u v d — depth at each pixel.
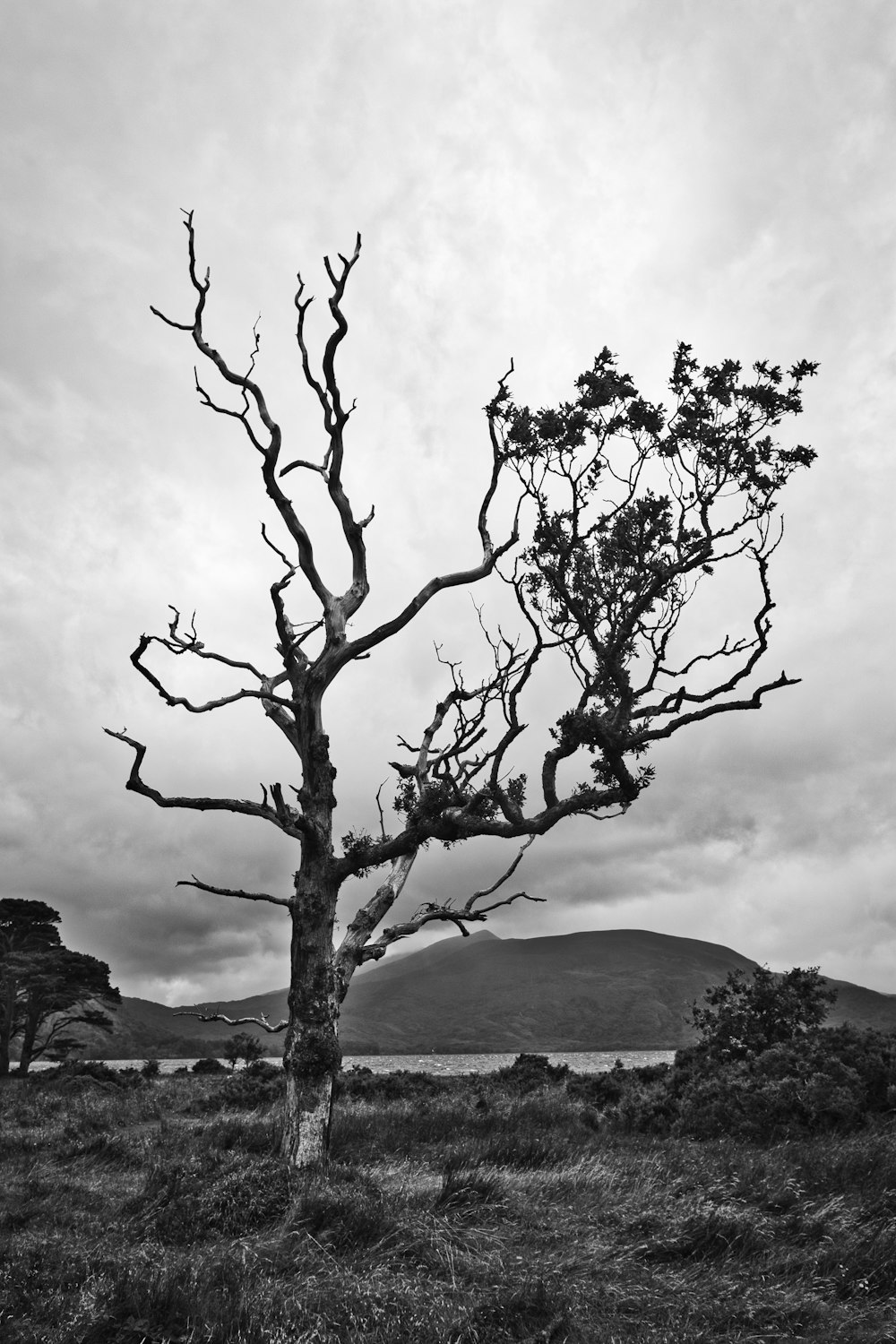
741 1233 7.83
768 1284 6.79
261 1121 18.38
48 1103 25.20
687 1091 17.95
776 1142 14.84
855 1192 9.35
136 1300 6.13
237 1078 30.80
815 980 21.50
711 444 12.33
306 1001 11.88
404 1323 5.92
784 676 11.52
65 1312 6.07
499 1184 9.88
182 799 11.98
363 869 12.45
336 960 12.26
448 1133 16.48
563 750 11.84
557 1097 24.83
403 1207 8.95
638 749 11.77
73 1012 60.41
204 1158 12.87
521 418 13.26
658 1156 12.76
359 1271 7.18
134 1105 25.00
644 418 12.73
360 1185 10.16
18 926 61.56
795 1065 17.08
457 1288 6.65
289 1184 9.78
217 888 12.20
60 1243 8.26
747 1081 16.91
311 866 12.38
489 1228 8.45
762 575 11.95
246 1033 44.44
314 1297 6.43
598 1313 6.23
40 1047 59.62
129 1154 14.65
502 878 13.77
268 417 13.91
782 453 12.34
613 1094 23.69
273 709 13.79
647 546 12.57
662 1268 7.24
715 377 12.62
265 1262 7.44
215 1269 7.02
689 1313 6.17
